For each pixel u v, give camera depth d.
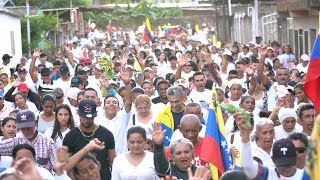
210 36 63.31
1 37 42.66
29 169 7.06
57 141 13.67
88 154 9.14
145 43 44.75
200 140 11.82
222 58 27.33
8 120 13.07
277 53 34.97
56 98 16.66
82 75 21.27
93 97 16.05
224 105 10.11
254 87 17.94
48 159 12.74
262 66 18.44
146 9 85.06
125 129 14.33
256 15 44.03
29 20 49.47
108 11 86.12
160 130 10.53
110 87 18.23
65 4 67.31
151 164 11.18
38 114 15.93
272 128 11.81
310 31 38.00
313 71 11.50
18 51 47.34
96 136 12.72
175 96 13.83
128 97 14.30
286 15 43.50
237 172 8.20
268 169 10.16
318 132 7.02
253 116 13.72
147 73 21.75
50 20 53.16
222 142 10.87
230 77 20.89
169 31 67.69
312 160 7.00
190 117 11.72
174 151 10.44
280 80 18.17
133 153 11.25
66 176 10.08
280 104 14.45
